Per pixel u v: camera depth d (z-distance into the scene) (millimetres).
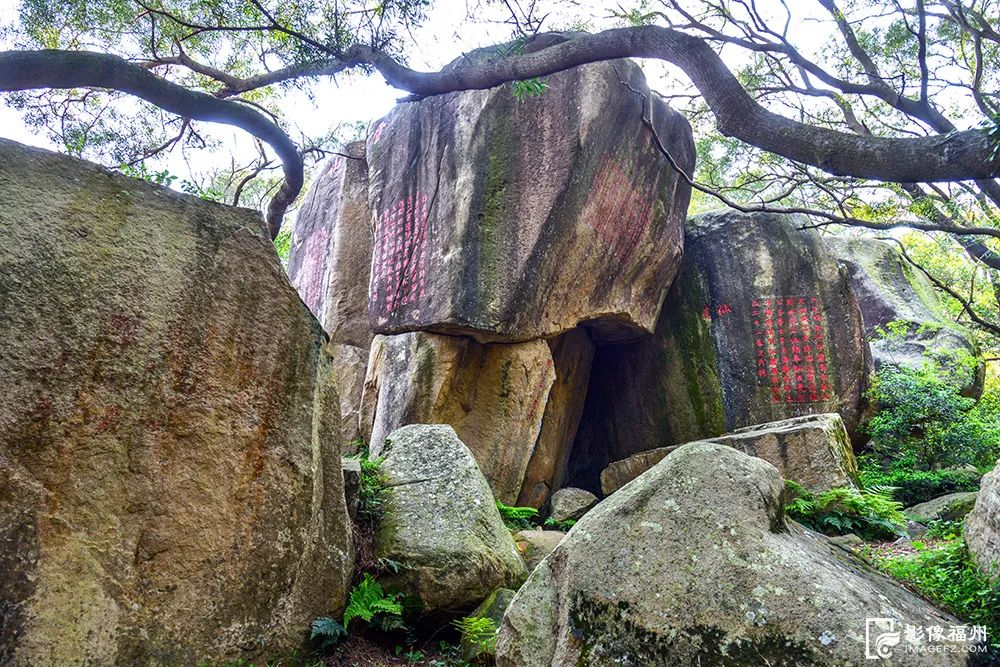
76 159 3008
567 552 2648
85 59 4160
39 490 2643
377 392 7727
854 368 9320
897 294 13414
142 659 2793
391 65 4855
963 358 10828
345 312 8805
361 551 3924
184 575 2998
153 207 3199
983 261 9352
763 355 9555
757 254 9969
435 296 7500
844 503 6238
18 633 2494
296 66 5453
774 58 9664
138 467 2934
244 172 7527
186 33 6332
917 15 5957
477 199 7688
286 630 3340
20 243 2734
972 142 3143
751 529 2539
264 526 3326
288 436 3518
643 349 10078
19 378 2643
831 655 2201
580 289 8156
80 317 2840
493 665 3410
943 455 9008
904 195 8602
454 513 4133
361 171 9508
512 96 8055
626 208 8547
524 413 7578
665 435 9688
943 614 2715
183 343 3156
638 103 8641
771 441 7121
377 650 3635
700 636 2326
